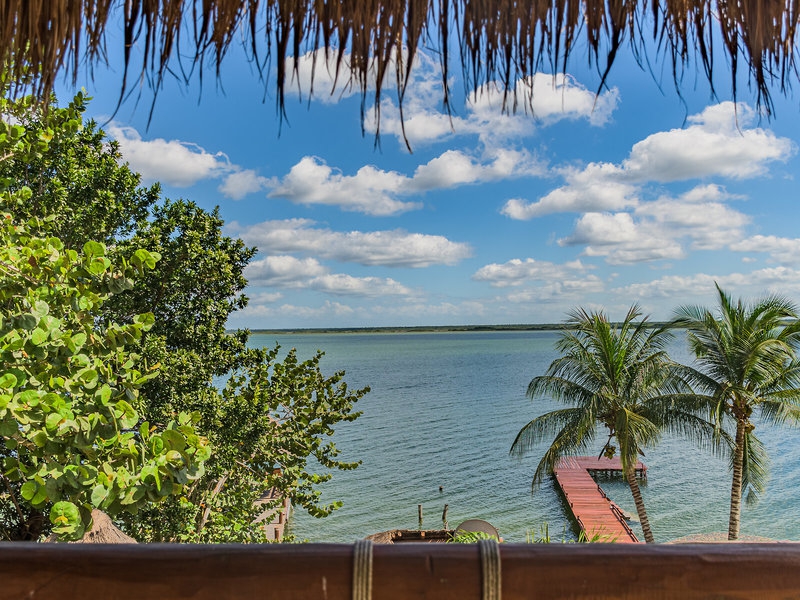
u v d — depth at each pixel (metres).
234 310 16.80
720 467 53.09
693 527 38.56
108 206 13.84
